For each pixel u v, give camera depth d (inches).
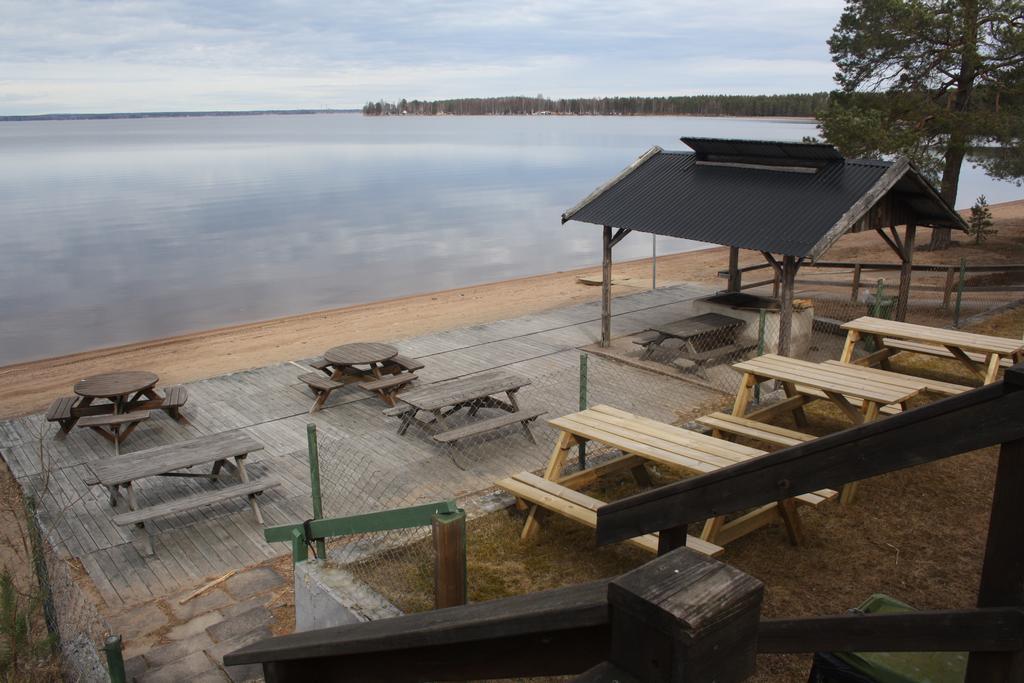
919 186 469.7
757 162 516.4
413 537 241.1
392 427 415.5
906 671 140.7
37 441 417.4
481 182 2824.8
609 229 525.7
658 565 46.4
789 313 426.6
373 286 1128.2
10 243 1524.4
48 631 237.8
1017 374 56.6
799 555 240.2
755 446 326.0
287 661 83.4
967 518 260.5
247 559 294.5
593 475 277.0
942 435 62.6
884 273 924.0
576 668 55.6
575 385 462.9
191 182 2837.1
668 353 517.7
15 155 4950.8
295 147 5876.0
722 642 42.7
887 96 893.2
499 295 964.6
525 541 254.4
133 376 452.8
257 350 732.7
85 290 1117.7
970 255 994.1
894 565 233.3
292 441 402.9
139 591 274.1
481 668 63.1
